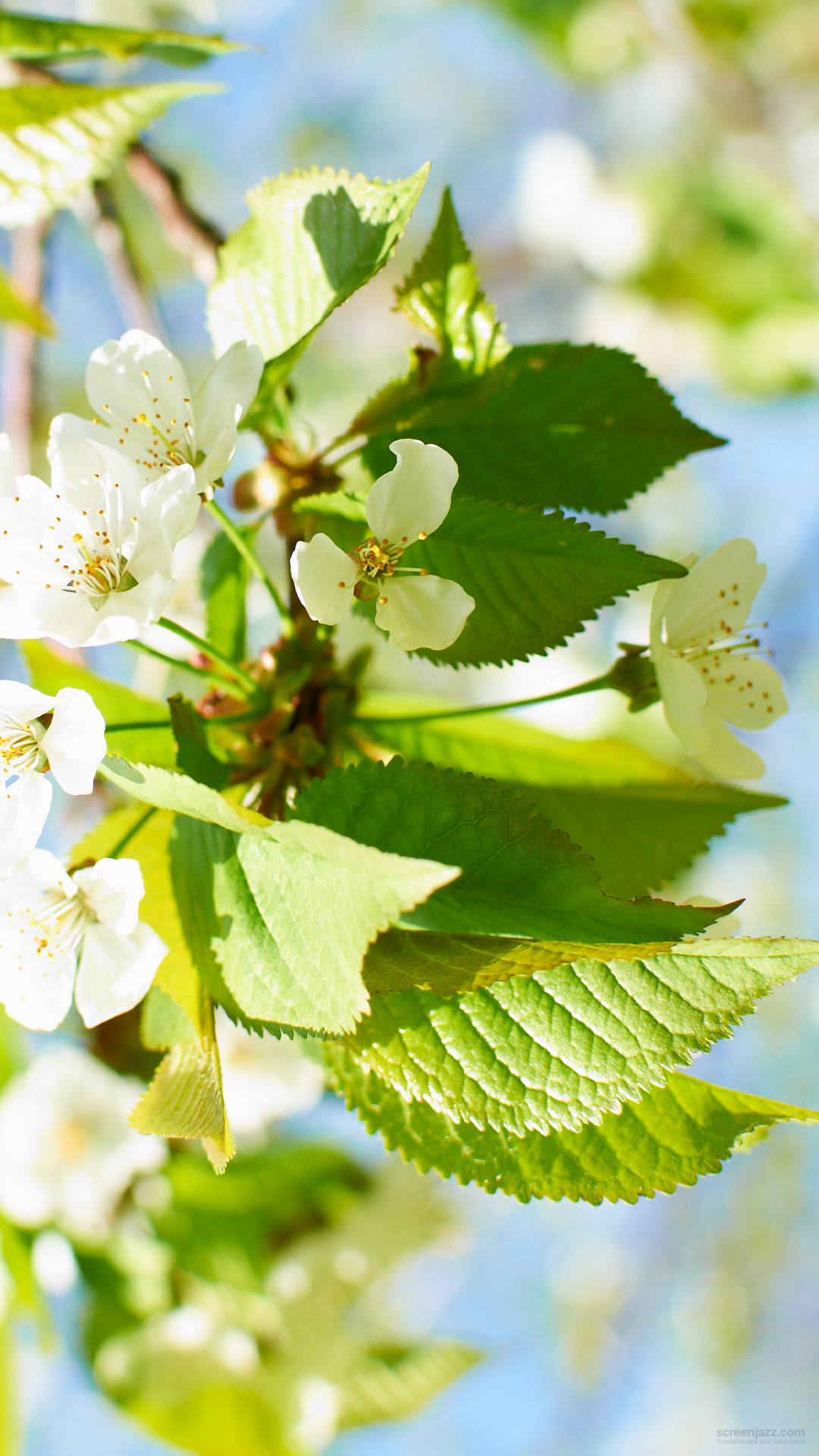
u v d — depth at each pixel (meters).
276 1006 0.34
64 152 0.42
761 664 0.40
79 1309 0.54
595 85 1.21
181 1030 0.37
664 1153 0.35
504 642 0.36
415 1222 0.55
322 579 0.36
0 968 0.36
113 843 0.37
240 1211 0.54
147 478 0.37
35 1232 0.53
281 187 0.38
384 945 0.35
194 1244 0.53
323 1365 0.53
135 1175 0.54
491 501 0.36
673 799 0.41
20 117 0.42
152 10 0.65
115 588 0.36
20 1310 0.51
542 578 0.36
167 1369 0.52
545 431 0.39
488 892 0.34
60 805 0.61
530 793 0.41
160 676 0.48
